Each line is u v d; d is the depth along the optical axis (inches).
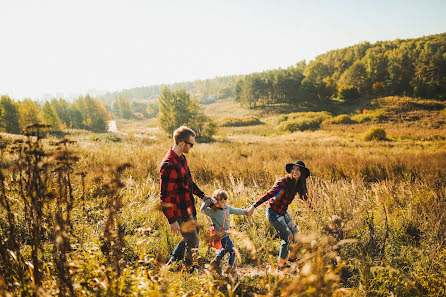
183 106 1674.5
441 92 2640.3
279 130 1926.7
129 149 604.1
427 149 728.3
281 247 114.8
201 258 121.4
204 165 351.6
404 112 2010.3
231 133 1985.7
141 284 68.6
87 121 3117.6
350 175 297.9
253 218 166.9
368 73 3351.4
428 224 140.4
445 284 90.3
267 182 264.8
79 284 67.1
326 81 3462.1
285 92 3654.0
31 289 63.8
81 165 174.4
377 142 989.8
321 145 908.6
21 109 1889.8
